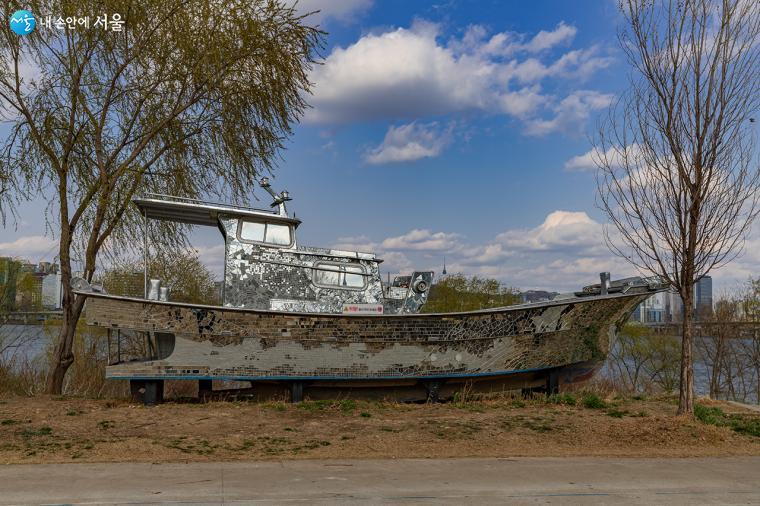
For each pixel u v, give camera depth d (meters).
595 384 18.39
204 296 24.58
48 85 14.12
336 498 6.36
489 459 8.45
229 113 15.08
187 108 14.59
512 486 7.04
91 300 12.13
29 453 8.16
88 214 14.96
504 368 13.59
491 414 11.73
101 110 14.41
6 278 21.73
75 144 14.62
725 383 33.25
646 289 13.99
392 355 13.00
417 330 13.04
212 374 12.44
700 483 7.38
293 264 13.38
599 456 8.80
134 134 14.89
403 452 8.77
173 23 14.05
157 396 12.58
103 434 9.37
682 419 10.85
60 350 14.22
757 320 31.69
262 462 7.96
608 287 14.30
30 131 14.19
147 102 14.73
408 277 14.57
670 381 31.38
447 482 7.13
